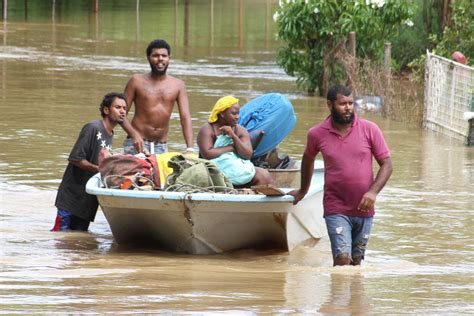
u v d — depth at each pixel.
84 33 80.69
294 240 22.02
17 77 53.69
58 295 16.94
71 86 50.75
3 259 20.02
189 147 24.38
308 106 47.62
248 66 63.66
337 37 50.59
